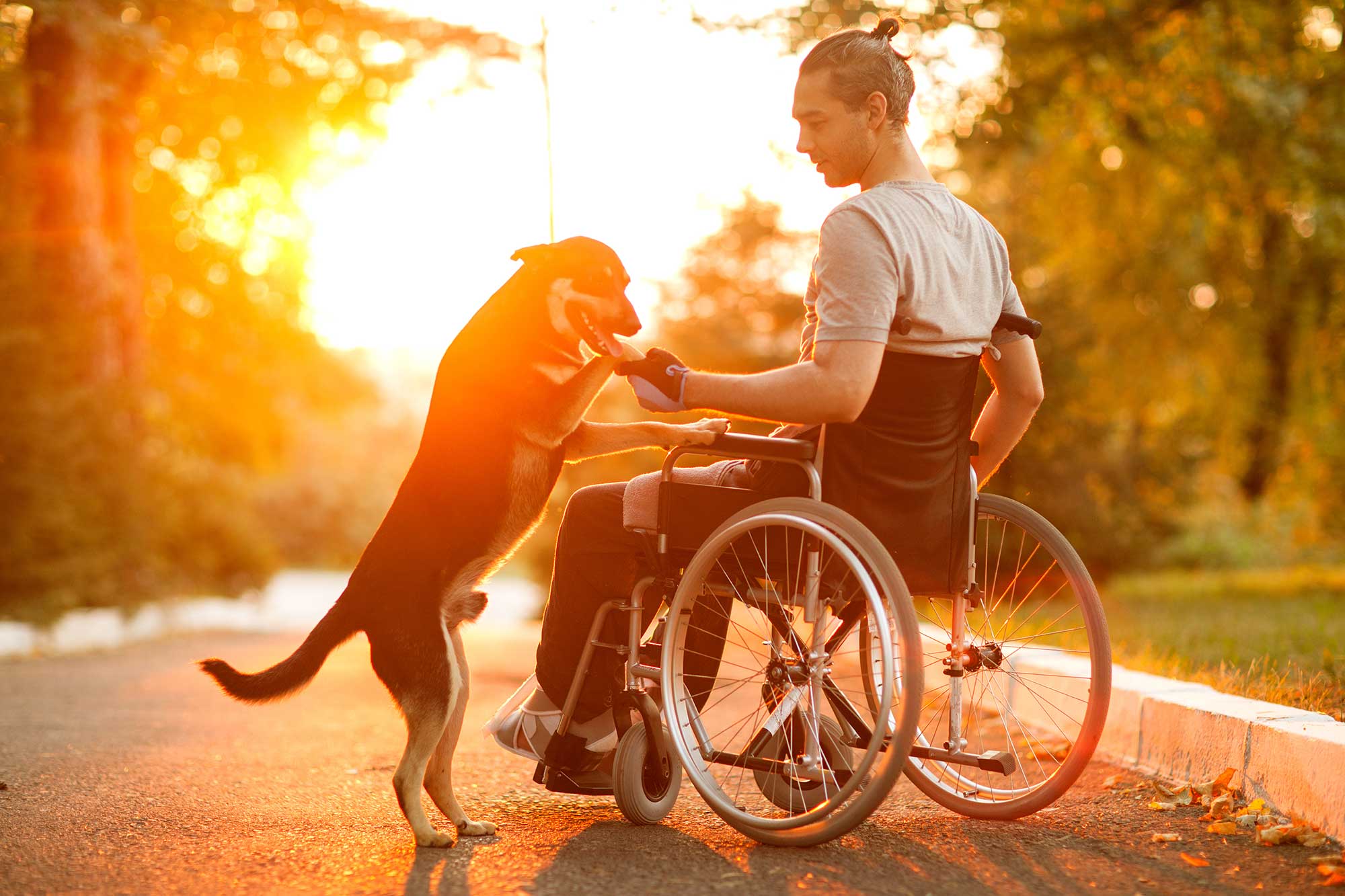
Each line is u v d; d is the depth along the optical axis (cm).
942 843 286
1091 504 1680
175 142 1658
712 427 334
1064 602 1048
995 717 487
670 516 303
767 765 297
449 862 274
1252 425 1522
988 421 326
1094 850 278
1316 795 287
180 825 317
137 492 1373
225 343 2106
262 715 559
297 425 2691
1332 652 477
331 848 291
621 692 311
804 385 270
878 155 294
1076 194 1365
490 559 327
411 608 311
